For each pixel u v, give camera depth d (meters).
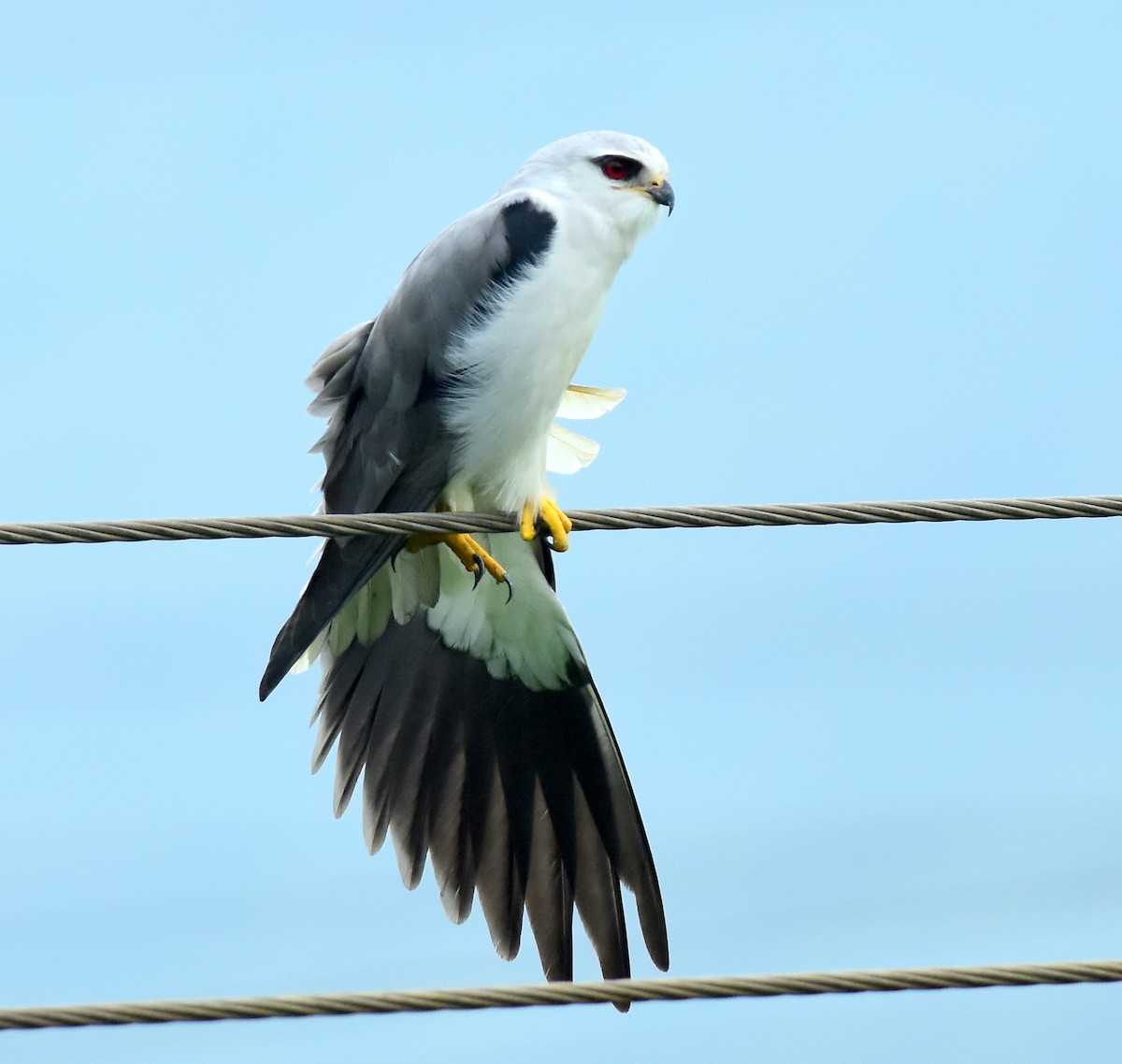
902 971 6.45
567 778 11.00
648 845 10.89
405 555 10.52
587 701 11.03
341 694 11.08
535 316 10.19
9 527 7.79
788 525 8.23
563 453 11.37
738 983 6.43
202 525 7.98
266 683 9.79
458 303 10.23
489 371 10.18
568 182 10.62
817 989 6.43
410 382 10.34
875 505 8.16
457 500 10.70
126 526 7.91
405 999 6.35
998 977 6.46
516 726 11.09
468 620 10.99
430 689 11.11
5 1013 6.21
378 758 11.03
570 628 10.87
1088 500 8.04
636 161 10.61
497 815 10.96
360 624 10.95
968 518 8.09
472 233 10.37
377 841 10.92
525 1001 6.39
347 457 10.65
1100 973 6.45
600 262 10.51
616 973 10.59
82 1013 6.25
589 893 10.79
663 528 8.32
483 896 10.83
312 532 8.16
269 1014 6.30
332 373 10.73
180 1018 6.27
